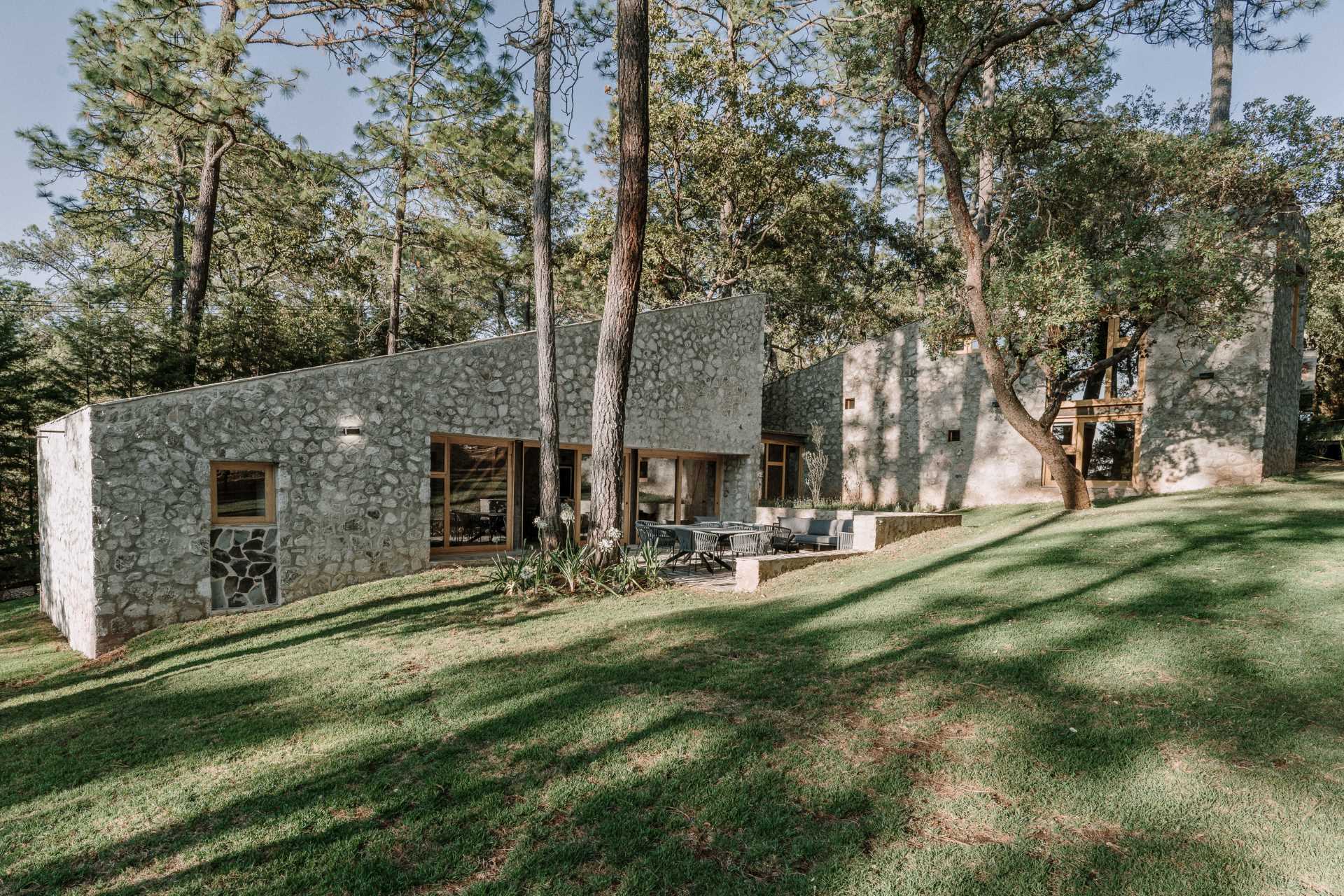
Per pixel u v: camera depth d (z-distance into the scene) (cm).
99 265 1902
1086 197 1308
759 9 1234
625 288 940
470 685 530
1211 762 339
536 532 1257
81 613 870
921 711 419
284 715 496
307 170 1488
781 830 308
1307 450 1762
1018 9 1096
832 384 2127
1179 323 1377
